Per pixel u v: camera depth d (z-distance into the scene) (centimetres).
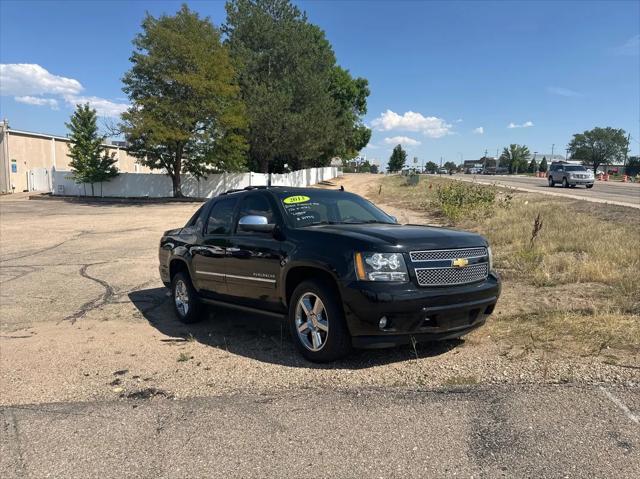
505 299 701
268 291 554
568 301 662
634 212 1602
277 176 4619
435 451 330
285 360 521
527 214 1681
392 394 419
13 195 3988
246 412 402
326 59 5409
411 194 3406
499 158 16825
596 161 12975
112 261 1225
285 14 5125
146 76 3444
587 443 329
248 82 4409
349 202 636
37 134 4503
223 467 325
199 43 3453
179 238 718
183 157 3725
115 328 682
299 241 522
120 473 325
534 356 479
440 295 466
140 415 408
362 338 464
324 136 4744
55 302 838
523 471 303
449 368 467
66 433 383
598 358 463
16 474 328
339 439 351
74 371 521
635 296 651
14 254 1345
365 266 462
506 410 378
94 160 3884
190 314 686
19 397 459
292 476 311
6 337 654
